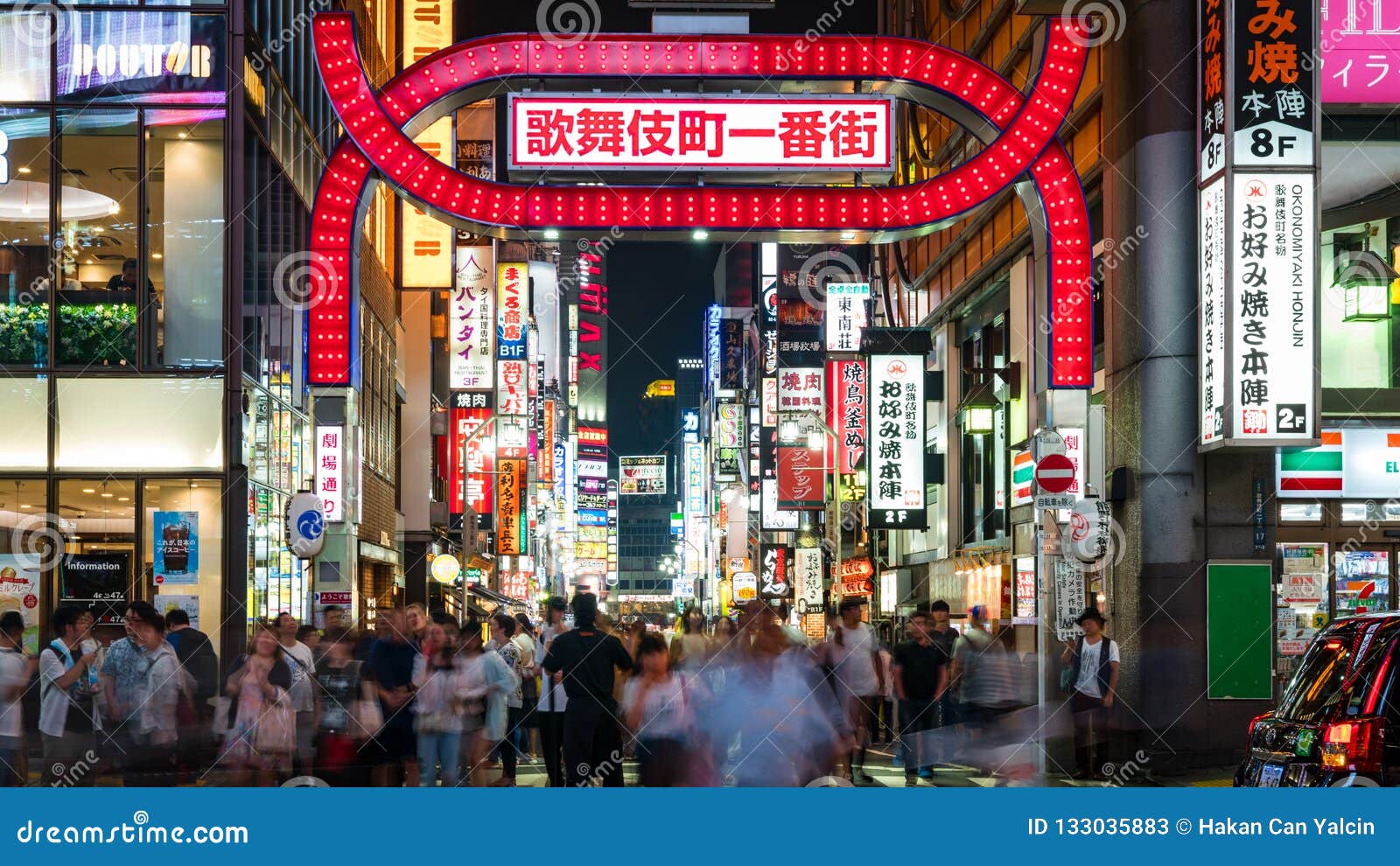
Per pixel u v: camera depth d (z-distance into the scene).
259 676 13.65
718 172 17.72
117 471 22.38
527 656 19.19
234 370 22.75
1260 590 19.25
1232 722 19.05
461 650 15.04
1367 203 20.53
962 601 33.81
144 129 22.88
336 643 16.23
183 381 22.61
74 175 22.75
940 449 36.50
